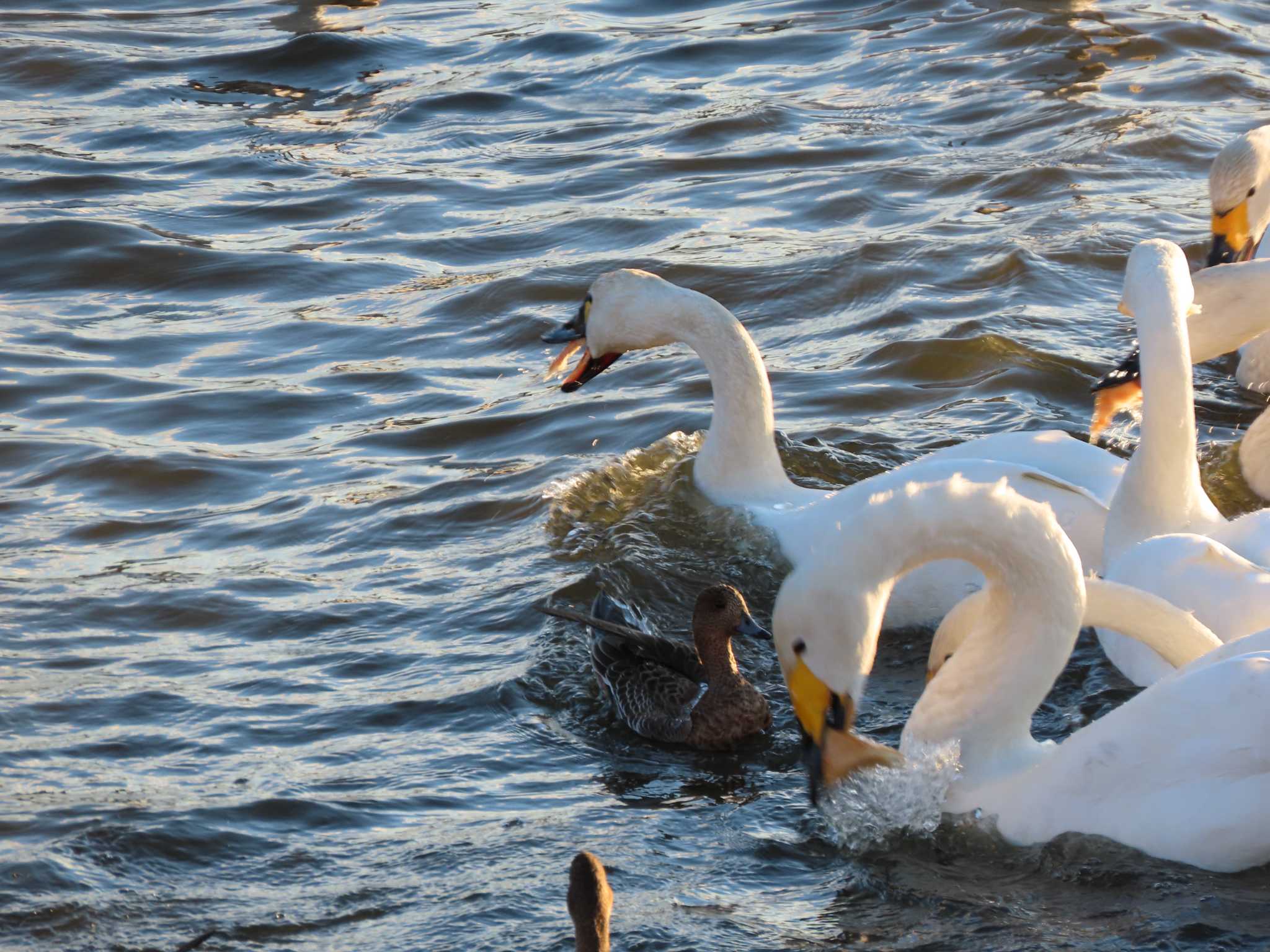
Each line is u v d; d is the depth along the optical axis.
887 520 8.67
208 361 17.80
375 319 18.78
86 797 9.58
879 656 11.81
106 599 12.45
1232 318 13.21
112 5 32.44
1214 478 13.97
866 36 28.41
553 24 30.23
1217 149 22.30
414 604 12.30
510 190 22.69
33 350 18.11
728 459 13.85
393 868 8.82
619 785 9.86
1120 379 12.94
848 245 19.75
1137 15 28.27
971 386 16.16
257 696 10.95
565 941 8.06
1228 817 8.34
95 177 23.48
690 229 20.78
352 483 14.69
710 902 8.47
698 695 10.58
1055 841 8.80
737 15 30.33
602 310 14.36
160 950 8.11
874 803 9.15
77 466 15.16
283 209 22.28
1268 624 10.09
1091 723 9.92
